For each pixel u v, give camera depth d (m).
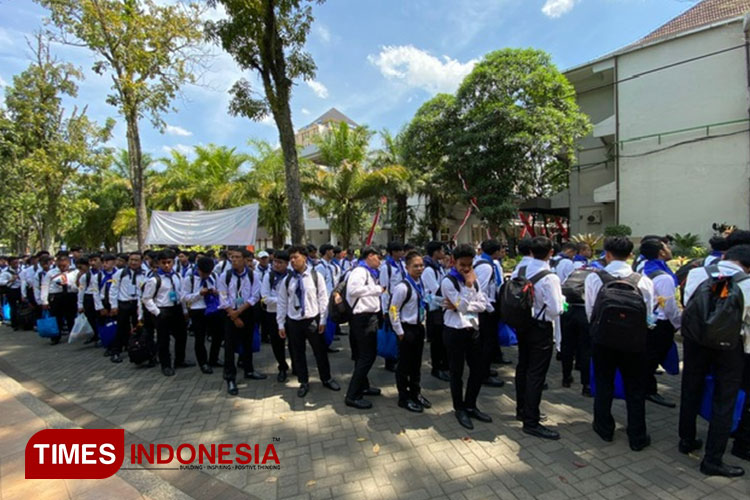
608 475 2.79
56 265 7.58
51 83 14.47
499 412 3.89
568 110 14.25
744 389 2.96
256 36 7.49
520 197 16.41
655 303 3.68
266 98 8.09
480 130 14.50
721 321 2.57
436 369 4.97
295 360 4.46
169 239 8.83
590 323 3.24
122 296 5.95
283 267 4.64
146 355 5.50
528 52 14.48
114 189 25.25
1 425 3.73
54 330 7.05
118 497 2.62
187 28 10.08
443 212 19.62
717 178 12.70
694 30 12.98
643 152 14.20
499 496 2.57
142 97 10.06
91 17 9.30
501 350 5.80
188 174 21.14
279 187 16.25
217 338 5.50
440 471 2.87
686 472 2.82
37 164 13.39
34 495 2.64
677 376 4.79
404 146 17.19
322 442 3.34
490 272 4.28
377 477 2.82
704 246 12.87
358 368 4.04
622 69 14.77
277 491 2.69
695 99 13.12
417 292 3.87
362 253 4.20
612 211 17.23
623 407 3.98
